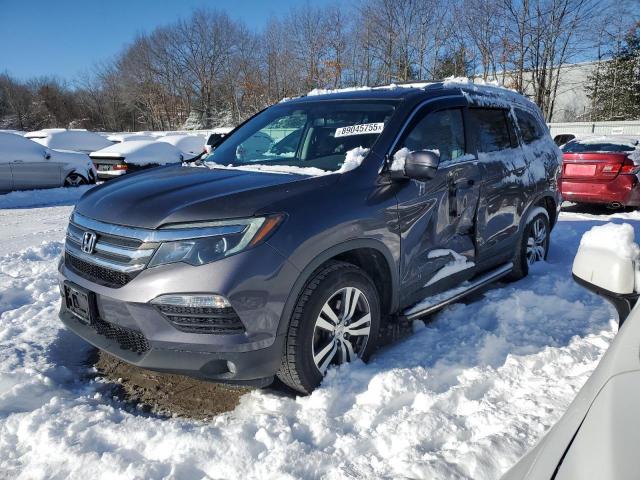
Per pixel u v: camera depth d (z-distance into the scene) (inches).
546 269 198.4
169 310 100.1
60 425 102.5
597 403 48.6
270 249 101.2
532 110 207.0
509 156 176.4
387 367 121.0
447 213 144.1
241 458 92.0
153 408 112.8
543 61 1181.1
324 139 141.4
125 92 2465.6
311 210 109.1
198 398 116.3
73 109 2588.6
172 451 95.0
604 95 1376.7
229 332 99.3
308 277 107.1
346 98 154.3
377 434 98.2
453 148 152.4
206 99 2180.1
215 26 2076.8
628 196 338.3
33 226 338.6
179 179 126.4
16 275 209.6
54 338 147.0
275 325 102.2
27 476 89.8
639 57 1322.6
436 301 143.3
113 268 106.3
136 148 549.6
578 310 157.6
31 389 116.6
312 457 91.0
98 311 112.3
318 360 111.3
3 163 462.0
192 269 98.5
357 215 116.0
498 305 157.6
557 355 128.4
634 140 366.3
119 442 98.5
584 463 42.3
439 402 108.0
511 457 89.0
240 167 138.9
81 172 528.4
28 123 2551.7
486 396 112.0
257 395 114.5
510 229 177.3
